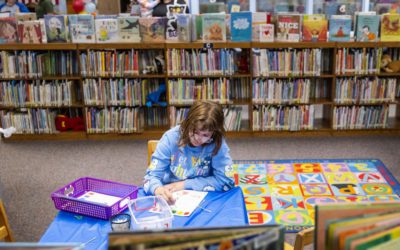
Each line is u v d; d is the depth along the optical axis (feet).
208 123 6.32
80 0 17.15
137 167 13.58
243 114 18.28
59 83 15.60
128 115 15.79
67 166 13.79
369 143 15.21
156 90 15.84
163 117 16.49
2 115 15.96
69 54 15.64
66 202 6.07
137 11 18.08
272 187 11.91
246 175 12.75
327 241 3.33
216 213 5.99
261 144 15.34
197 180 6.84
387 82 15.37
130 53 15.15
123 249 3.12
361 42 14.75
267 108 15.69
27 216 10.69
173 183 6.82
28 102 15.76
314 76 15.21
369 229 3.25
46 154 14.84
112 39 14.90
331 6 23.72
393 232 3.25
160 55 15.61
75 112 16.53
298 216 10.32
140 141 15.88
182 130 6.73
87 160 14.24
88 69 15.29
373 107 15.80
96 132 16.08
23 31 14.92
